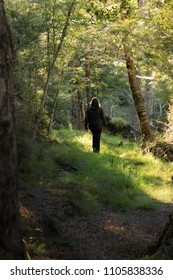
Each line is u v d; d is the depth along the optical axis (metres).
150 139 15.02
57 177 8.19
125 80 26.05
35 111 11.05
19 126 8.84
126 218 6.53
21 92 10.45
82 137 15.16
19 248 3.67
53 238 5.03
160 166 11.82
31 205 6.00
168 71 13.73
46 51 12.49
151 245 4.72
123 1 9.92
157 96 32.34
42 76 13.23
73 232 5.45
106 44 13.84
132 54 14.23
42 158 8.90
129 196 7.73
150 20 12.34
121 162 10.93
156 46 13.29
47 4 10.83
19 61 10.64
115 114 35.28
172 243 4.04
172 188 9.34
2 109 3.52
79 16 11.43
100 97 29.59
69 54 13.98
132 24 12.60
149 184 9.23
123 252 4.88
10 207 3.56
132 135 21.92
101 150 13.52
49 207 6.11
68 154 10.20
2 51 3.61
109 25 12.68
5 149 3.52
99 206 6.95
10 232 3.57
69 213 6.11
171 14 10.91
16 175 3.66
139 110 15.18
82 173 8.91
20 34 10.77
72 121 26.64
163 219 6.69
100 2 10.36
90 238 5.30
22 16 10.72
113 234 5.59
